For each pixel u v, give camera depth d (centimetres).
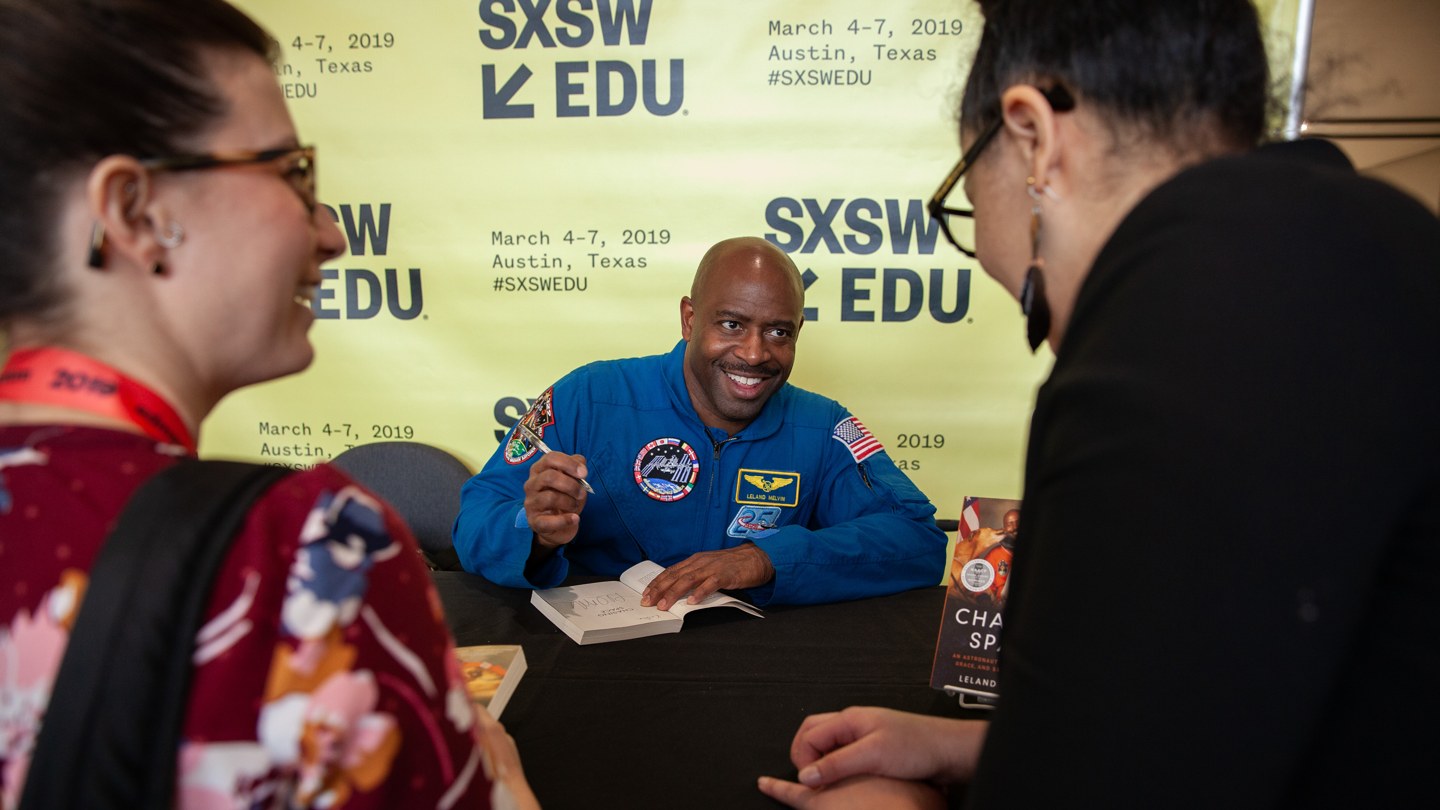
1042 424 46
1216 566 32
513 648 96
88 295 40
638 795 71
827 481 158
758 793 71
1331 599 32
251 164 43
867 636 109
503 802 46
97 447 38
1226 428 33
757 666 98
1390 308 34
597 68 190
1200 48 45
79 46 37
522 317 202
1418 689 35
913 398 205
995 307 200
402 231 198
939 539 139
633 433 151
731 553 122
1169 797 33
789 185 195
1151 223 40
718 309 140
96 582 33
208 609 34
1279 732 32
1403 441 32
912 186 194
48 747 32
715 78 190
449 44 189
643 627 107
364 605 38
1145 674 33
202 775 33
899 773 69
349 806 36
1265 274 35
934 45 188
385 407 207
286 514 38
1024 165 52
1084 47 46
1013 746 38
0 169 37
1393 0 176
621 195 196
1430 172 185
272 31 189
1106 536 35
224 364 46
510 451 144
